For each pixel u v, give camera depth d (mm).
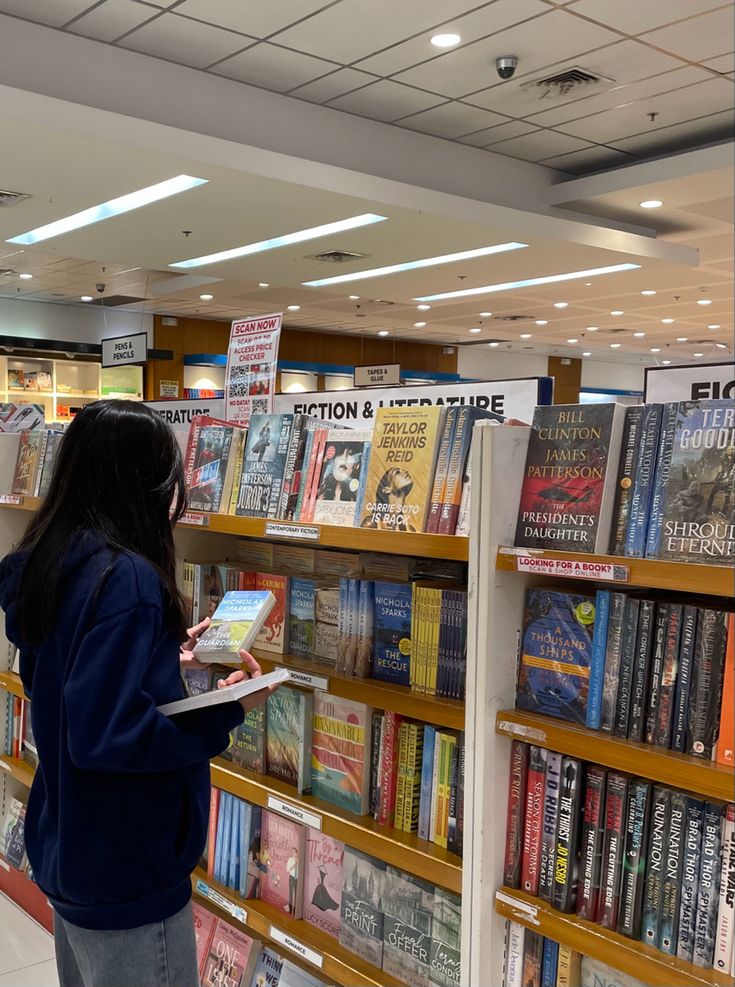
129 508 1422
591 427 1571
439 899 1877
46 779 1435
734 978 1378
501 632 1653
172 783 1427
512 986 1698
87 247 8938
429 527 1823
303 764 2242
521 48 5836
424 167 7715
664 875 1482
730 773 1318
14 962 2844
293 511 2170
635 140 7887
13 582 1486
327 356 17797
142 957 1420
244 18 5465
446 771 1888
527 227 8258
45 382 13672
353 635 2074
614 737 1503
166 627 1396
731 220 9492
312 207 7305
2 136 5516
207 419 2578
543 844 1638
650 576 1403
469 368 20297
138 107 6031
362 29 5582
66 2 5293
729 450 1397
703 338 18031
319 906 2213
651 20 5391
